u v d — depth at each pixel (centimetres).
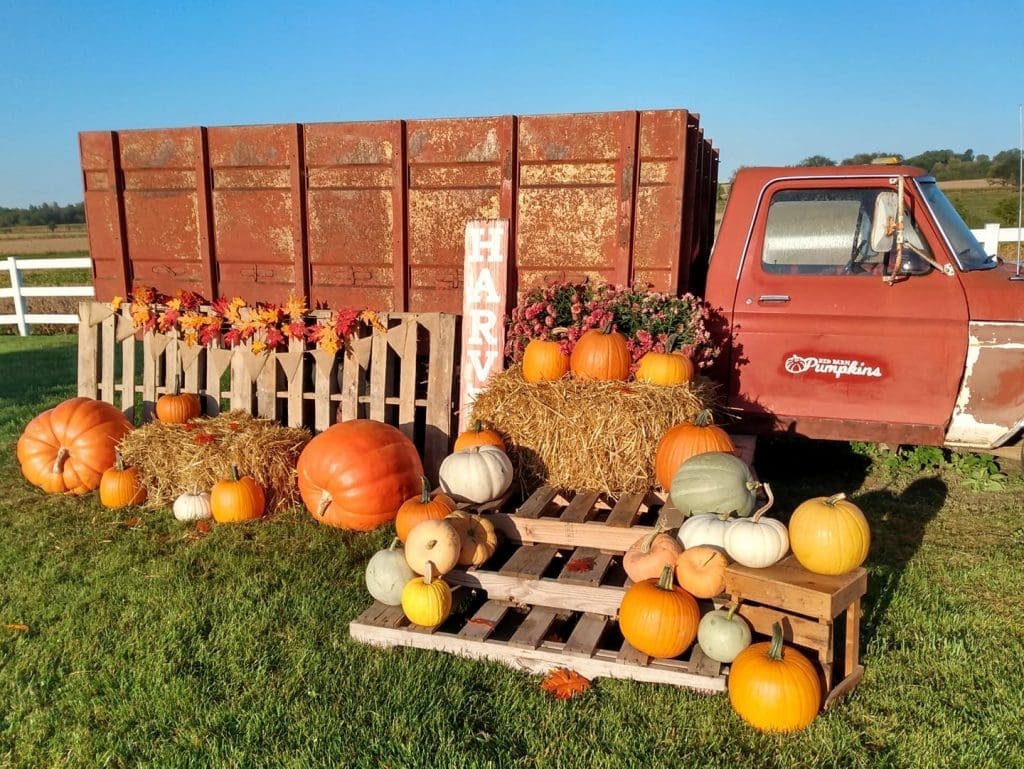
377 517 493
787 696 292
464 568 391
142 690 328
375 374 588
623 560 387
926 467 616
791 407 531
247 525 509
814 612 308
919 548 472
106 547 482
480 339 556
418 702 315
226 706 316
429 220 571
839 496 330
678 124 504
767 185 526
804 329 519
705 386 493
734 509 371
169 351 641
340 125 577
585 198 533
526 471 468
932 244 497
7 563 459
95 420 589
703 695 320
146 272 660
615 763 279
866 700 318
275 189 605
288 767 280
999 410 491
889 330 502
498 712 312
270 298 624
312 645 360
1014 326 479
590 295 528
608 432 446
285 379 618
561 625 387
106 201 658
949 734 296
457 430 585
